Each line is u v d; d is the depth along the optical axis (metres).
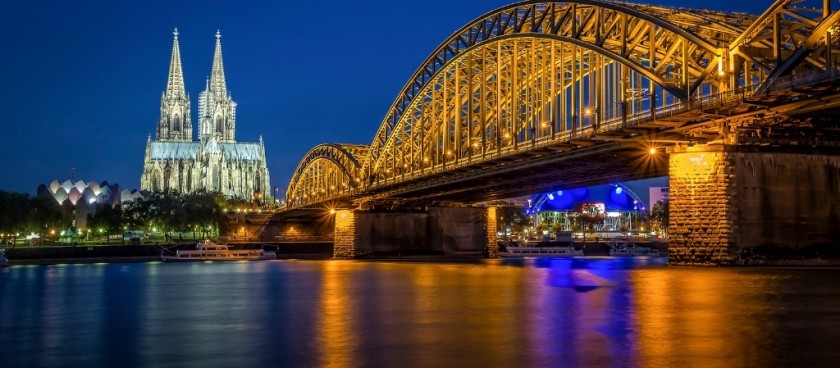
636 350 31.78
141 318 47.53
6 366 31.53
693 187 74.06
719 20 78.69
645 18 80.69
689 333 35.81
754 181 72.88
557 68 112.31
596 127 87.88
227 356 32.81
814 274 64.94
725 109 70.88
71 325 44.38
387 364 30.33
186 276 102.38
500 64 114.25
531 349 32.69
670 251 75.75
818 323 38.38
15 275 109.56
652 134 80.44
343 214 167.12
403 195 154.62
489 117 121.62
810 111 66.94
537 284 70.31
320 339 36.88
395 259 160.62
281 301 57.81
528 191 141.38
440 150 140.00
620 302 49.41
